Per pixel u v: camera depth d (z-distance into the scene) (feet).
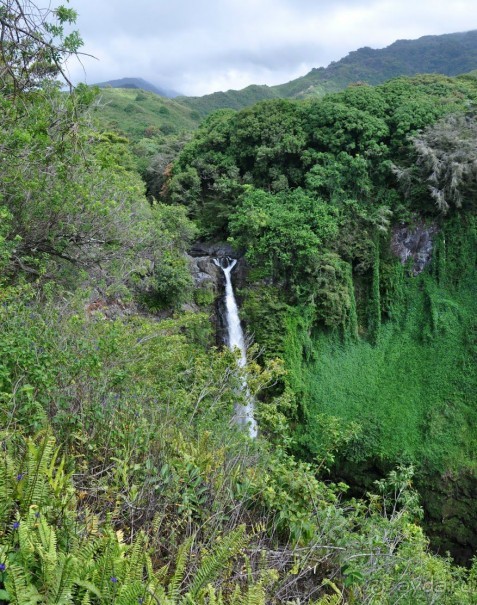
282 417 24.79
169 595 9.11
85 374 15.31
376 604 12.79
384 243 79.61
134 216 44.73
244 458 16.15
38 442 12.25
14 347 14.20
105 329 22.36
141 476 12.69
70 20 19.02
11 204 29.81
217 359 27.61
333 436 22.62
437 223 77.51
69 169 29.63
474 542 61.77
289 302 74.23
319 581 13.16
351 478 68.39
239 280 78.64
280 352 70.74
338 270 74.08
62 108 24.57
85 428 13.83
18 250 31.83
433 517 63.98
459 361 71.97
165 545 11.51
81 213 33.14
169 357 28.37
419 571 17.26
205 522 12.04
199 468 13.39
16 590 7.26
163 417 17.10
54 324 19.80
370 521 18.62
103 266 40.68
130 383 18.53
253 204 79.00
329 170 79.20
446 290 76.69
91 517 10.23
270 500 14.06
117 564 8.61
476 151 71.41
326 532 14.34
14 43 14.37
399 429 68.85
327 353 75.31
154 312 64.64
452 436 66.95
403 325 77.82
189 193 91.45
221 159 93.20
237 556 12.16
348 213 78.59
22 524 8.33
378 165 79.82
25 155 25.59
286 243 73.36
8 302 19.92
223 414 23.39
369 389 73.31
